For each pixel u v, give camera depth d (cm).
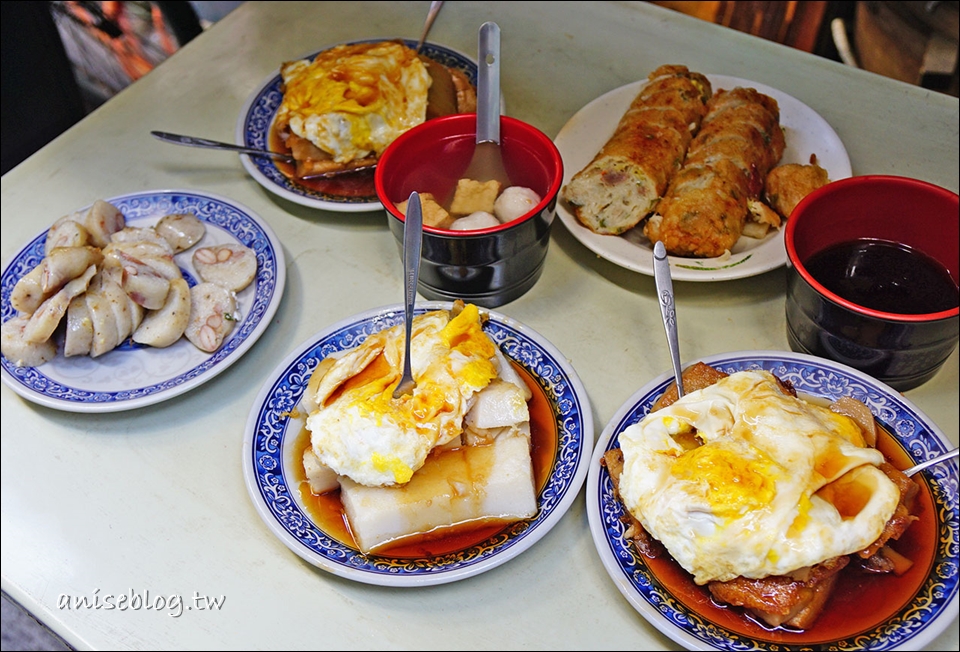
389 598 116
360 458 114
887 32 245
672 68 175
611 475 116
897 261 135
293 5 230
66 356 146
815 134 167
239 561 121
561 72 198
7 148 278
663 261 125
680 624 103
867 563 106
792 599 100
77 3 291
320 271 161
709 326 146
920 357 124
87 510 129
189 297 148
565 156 166
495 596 115
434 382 118
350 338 139
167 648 113
